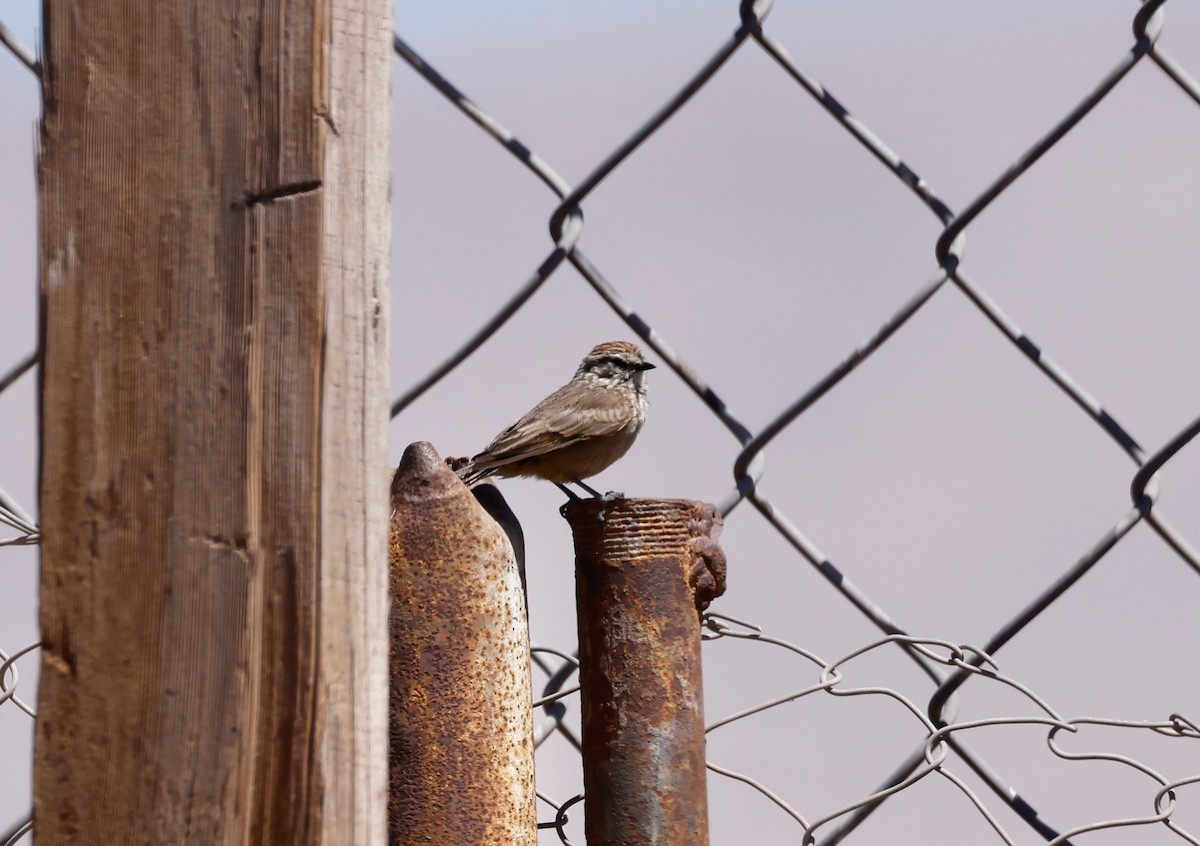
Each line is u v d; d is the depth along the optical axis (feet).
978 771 24.18
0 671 20.80
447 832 15.83
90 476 13.55
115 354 13.56
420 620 16.14
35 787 13.38
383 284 13.67
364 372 13.55
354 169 13.56
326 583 13.28
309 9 13.39
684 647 17.40
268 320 13.38
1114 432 25.22
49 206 13.64
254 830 13.21
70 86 13.66
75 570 13.52
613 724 17.21
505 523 17.26
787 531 25.07
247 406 13.38
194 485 13.43
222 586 13.34
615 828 17.08
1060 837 21.88
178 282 13.51
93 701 13.42
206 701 13.30
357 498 13.47
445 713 16.02
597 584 17.48
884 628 24.88
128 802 13.32
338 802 13.24
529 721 16.65
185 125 13.55
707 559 17.75
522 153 25.32
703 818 17.22
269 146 13.42
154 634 13.41
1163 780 21.58
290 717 13.21
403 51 25.20
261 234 13.41
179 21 13.58
